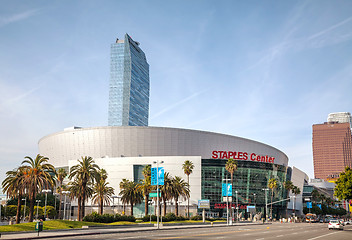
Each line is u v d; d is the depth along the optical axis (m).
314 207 188.62
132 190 98.31
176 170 131.25
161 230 51.78
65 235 36.81
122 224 59.88
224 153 139.75
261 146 165.62
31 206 61.66
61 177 120.12
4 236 35.03
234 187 139.38
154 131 146.25
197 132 148.38
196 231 47.91
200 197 128.88
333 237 37.72
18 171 64.19
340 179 65.69
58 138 161.12
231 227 65.69
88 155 150.88
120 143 147.00
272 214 159.25
